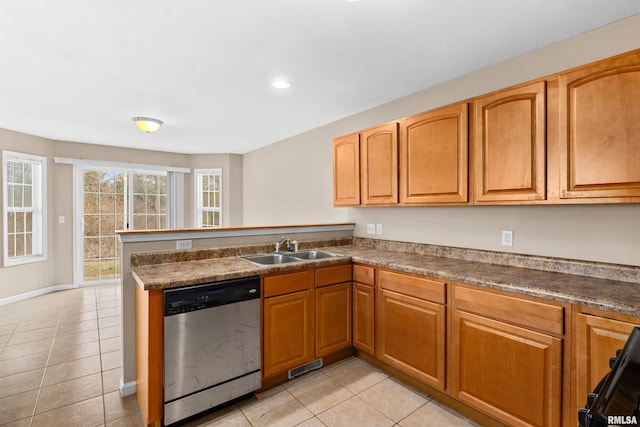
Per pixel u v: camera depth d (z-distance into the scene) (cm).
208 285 192
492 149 199
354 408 203
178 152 588
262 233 286
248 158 581
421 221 284
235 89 280
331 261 252
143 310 187
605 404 72
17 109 335
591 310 142
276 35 194
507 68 229
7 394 216
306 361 239
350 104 322
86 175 510
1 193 413
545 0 162
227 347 199
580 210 193
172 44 204
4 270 417
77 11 167
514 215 223
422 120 240
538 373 157
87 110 338
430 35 195
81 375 241
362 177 292
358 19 178
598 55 188
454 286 195
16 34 189
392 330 233
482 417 187
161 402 178
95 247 518
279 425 187
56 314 378
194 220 603
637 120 145
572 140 165
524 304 163
